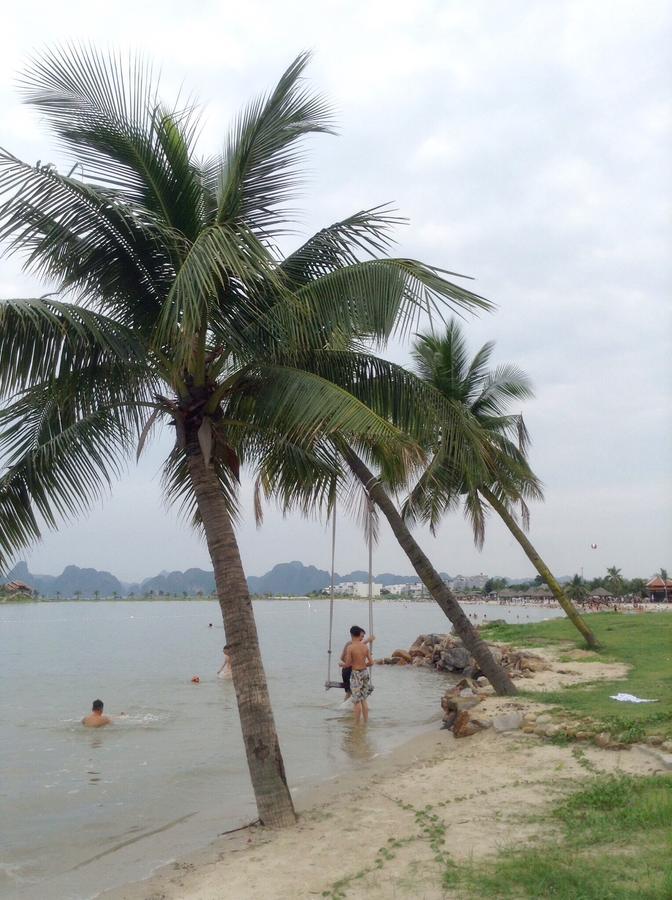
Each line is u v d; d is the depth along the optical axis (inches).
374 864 248.2
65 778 453.4
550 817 279.0
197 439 353.7
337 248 363.9
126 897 255.8
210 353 363.6
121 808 385.7
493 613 5393.7
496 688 586.2
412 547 601.6
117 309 358.9
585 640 992.2
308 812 334.0
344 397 327.9
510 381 912.9
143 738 582.6
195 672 1128.2
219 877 259.9
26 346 312.2
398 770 411.5
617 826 255.9
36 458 350.0
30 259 334.6
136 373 350.3
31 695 850.1
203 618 4598.9
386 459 421.7
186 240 333.4
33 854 314.5
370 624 642.8
